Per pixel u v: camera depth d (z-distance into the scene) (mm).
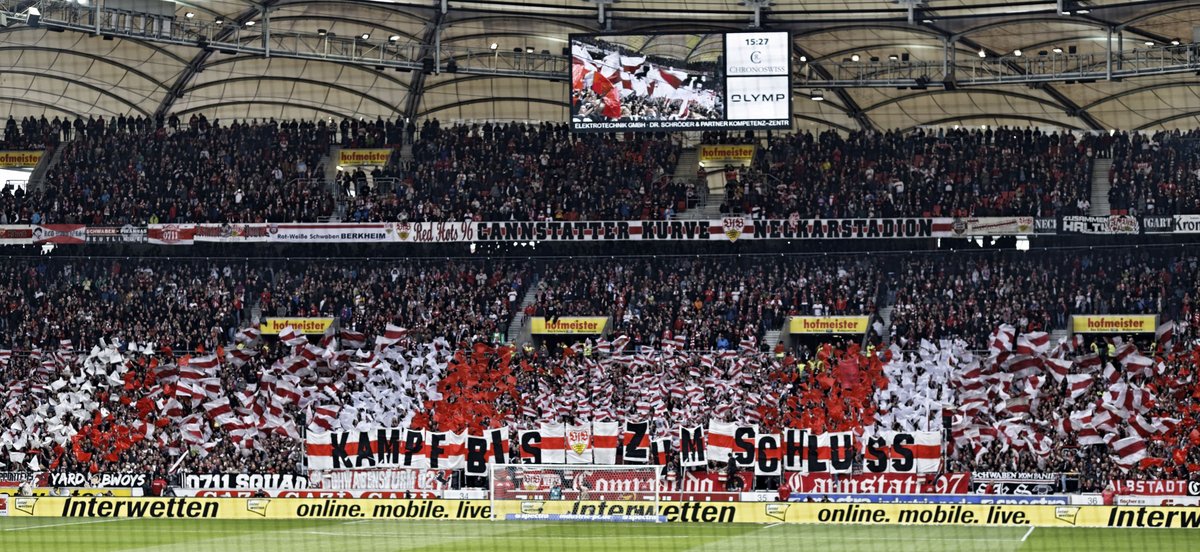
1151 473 46062
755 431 44969
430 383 53781
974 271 64875
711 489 46438
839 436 44594
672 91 63406
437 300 65875
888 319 64688
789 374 55688
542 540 39594
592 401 55219
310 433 46500
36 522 44906
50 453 50562
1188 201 63000
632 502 44844
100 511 46531
